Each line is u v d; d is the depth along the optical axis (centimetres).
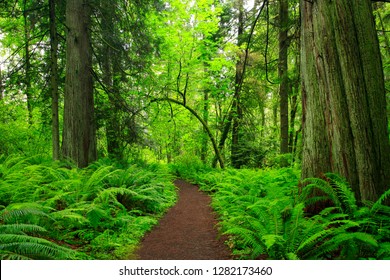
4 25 1273
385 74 1152
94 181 722
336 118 573
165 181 1195
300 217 467
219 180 1174
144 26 1203
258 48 1295
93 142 1102
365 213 502
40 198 650
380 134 564
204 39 1466
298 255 440
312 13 606
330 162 582
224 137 1778
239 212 624
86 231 574
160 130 1883
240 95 1631
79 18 1026
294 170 931
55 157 944
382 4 1195
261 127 1741
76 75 1010
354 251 418
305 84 623
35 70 1107
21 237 383
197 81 1620
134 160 1377
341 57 571
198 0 1389
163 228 684
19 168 827
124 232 599
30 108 1334
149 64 1250
